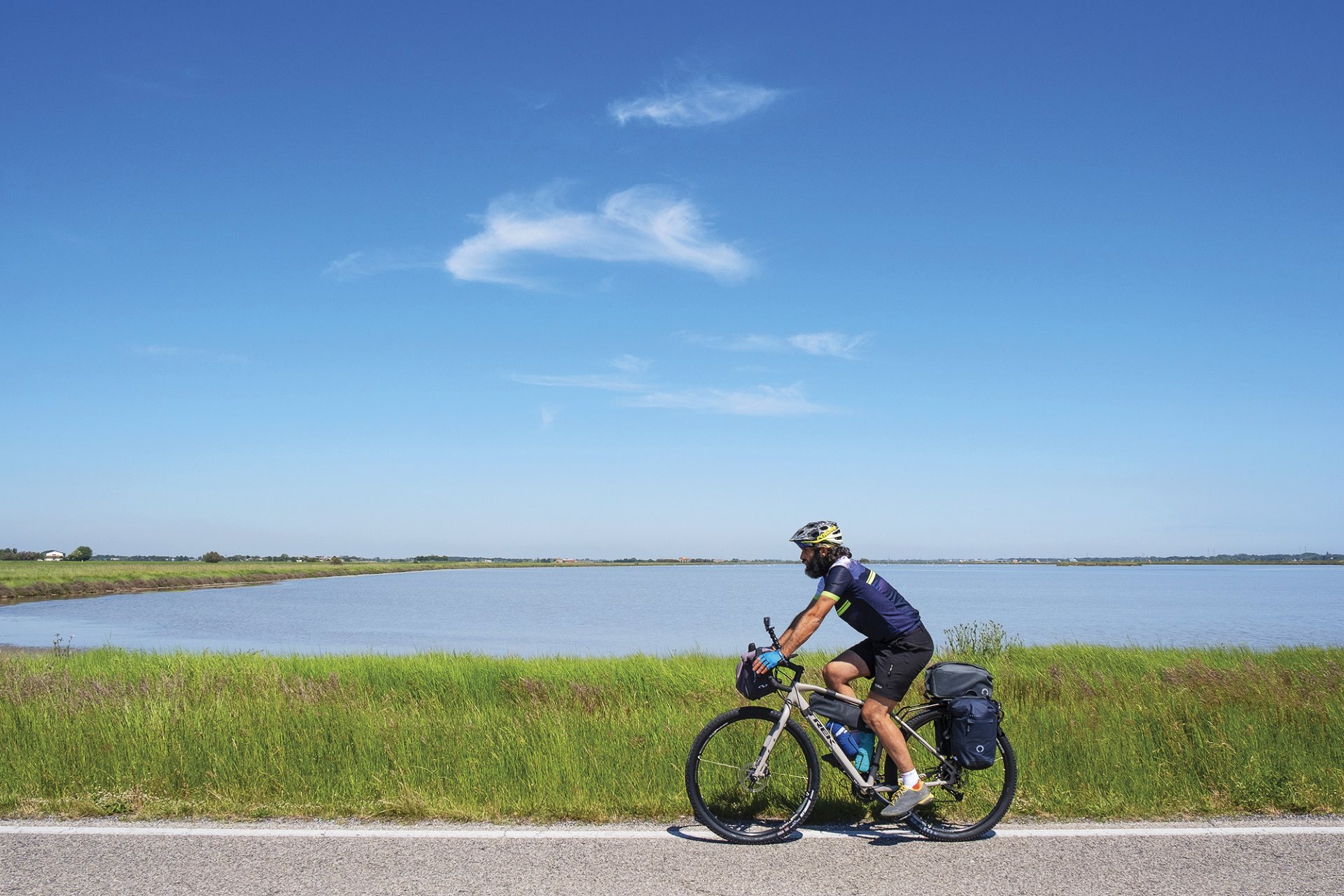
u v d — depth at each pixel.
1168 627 37.78
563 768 6.00
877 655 5.27
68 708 7.96
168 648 25.67
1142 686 11.20
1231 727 7.00
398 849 4.77
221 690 10.84
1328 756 6.44
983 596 82.06
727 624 39.84
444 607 55.62
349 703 9.32
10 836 4.95
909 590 100.50
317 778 5.88
